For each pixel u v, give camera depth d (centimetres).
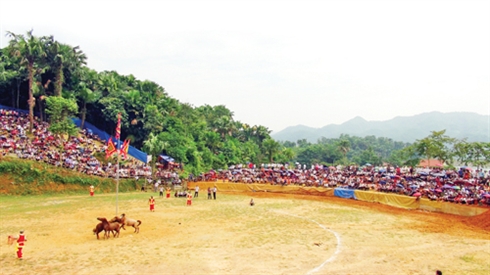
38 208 3372
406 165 7588
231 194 5156
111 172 5341
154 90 9075
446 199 3694
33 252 1889
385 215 3359
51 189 4434
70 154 5388
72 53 6975
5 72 6550
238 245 2102
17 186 4191
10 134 5316
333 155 17312
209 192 4600
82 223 2673
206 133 9688
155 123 7625
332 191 4906
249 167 7588
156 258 1812
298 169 6706
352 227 2727
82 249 1959
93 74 7750
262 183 5588
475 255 1988
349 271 1677
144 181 5512
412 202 3891
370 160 17038
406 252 2028
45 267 1652
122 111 7188
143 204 3806
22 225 2570
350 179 5241
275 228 2627
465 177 5094
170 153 7338
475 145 6222
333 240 2275
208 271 1631
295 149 19750
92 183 4838
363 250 2044
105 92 7606
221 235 2364
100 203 3794
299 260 1828
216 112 13700
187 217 3047
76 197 4291
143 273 1590
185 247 2036
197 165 7794
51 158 4916
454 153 6400
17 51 5588
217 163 9106
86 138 6588
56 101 5862
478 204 3425
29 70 5775
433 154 6444
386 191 4403
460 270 1727
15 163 4347
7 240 2128
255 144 12325
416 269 1733
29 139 5378
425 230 2667
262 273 1617
